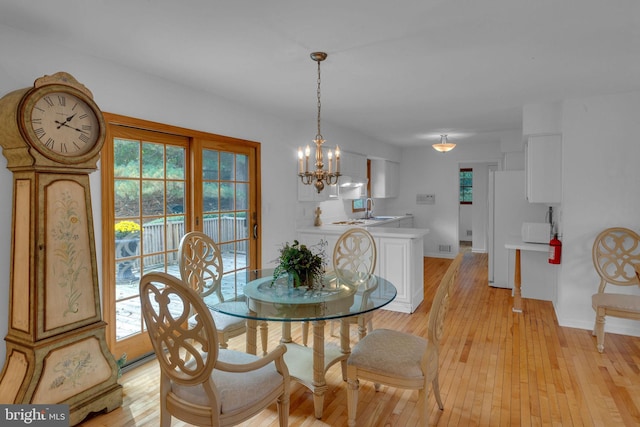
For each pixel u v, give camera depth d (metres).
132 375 2.89
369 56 2.69
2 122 2.06
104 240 2.85
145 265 3.22
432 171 7.96
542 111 4.04
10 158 2.17
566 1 1.92
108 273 2.89
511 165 5.96
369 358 2.17
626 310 3.15
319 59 2.70
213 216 3.84
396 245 4.37
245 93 3.69
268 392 1.89
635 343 3.45
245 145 4.18
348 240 4.66
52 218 2.17
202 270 2.96
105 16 2.10
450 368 2.99
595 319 3.63
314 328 2.39
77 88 2.26
